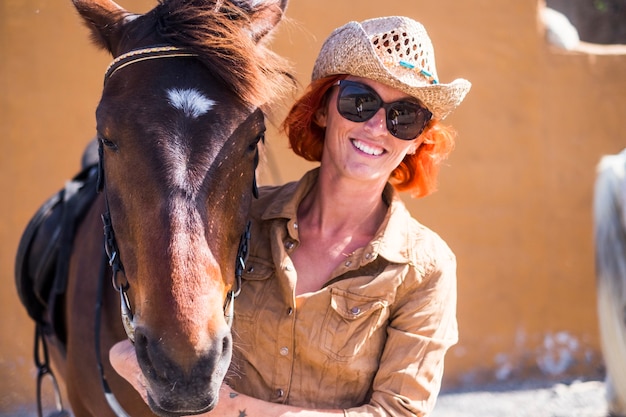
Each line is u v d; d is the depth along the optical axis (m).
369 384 1.98
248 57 1.85
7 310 5.31
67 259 2.92
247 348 1.97
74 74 5.33
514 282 5.65
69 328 2.75
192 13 1.90
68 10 5.30
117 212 1.83
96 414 2.63
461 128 5.56
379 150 1.97
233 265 1.86
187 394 1.61
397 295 1.95
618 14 8.33
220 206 1.78
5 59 5.26
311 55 5.39
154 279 1.65
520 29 5.57
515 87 5.60
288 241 2.02
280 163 5.42
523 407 5.03
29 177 5.32
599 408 4.95
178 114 1.78
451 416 4.89
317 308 1.92
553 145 5.67
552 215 5.69
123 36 2.07
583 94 5.68
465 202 5.58
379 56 1.94
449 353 5.59
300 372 1.95
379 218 2.08
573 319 5.72
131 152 1.76
